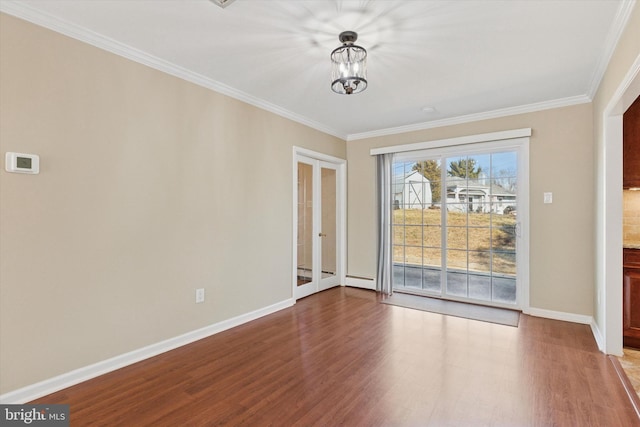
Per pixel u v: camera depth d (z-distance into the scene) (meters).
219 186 3.21
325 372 2.42
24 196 2.01
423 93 3.39
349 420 1.87
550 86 3.19
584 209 3.44
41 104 2.08
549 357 2.64
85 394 2.11
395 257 4.86
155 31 2.27
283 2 1.93
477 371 2.42
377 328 3.32
